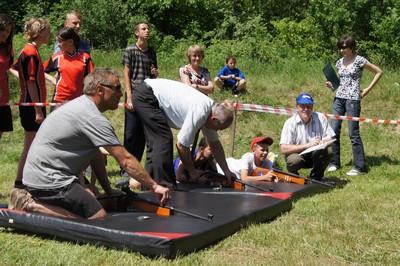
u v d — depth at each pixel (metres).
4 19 5.79
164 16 19.05
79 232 4.20
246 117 10.82
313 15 16.72
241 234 4.59
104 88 4.47
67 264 3.80
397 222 5.20
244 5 19.84
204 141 6.79
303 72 13.52
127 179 6.73
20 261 3.86
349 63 8.18
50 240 4.33
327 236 4.69
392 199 6.29
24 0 18.55
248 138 10.23
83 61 6.33
